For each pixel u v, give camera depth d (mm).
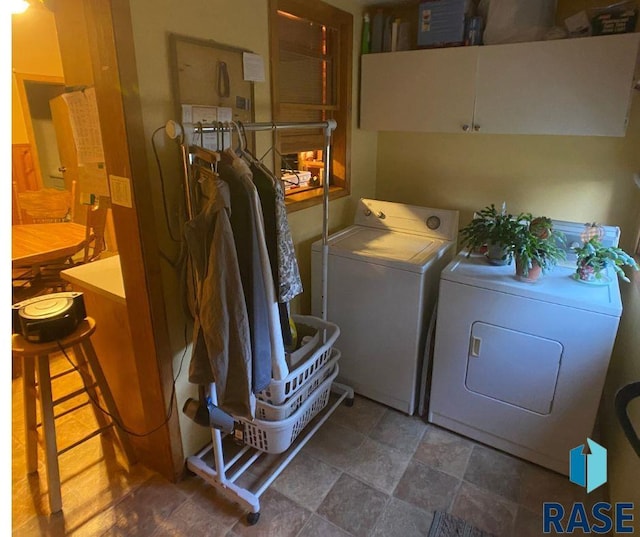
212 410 1578
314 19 2227
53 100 4270
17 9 1606
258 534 1662
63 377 2623
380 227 2621
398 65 2404
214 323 1363
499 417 2006
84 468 1970
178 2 1527
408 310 2131
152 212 1558
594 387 1747
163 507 1778
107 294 1807
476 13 2268
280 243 1522
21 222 3973
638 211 2139
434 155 2707
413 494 1834
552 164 2348
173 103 1570
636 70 1846
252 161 1559
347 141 2621
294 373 1810
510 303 1836
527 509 1762
